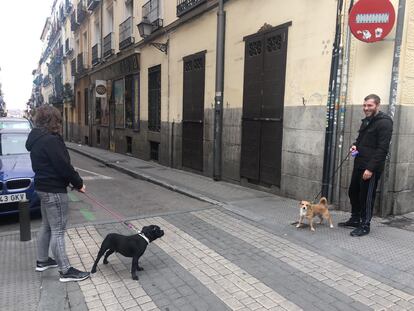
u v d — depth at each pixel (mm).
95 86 20344
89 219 6262
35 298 3557
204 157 10477
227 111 9250
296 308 3348
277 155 7551
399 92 5500
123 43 16656
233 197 7582
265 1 7770
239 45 8695
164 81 12859
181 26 11531
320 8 6355
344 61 5934
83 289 3736
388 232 5121
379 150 4742
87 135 24906
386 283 3758
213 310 3346
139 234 3984
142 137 15234
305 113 6754
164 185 9297
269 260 4414
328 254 4512
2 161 6688
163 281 3910
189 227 5746
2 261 4418
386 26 5328
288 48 7141
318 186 6531
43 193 3758
